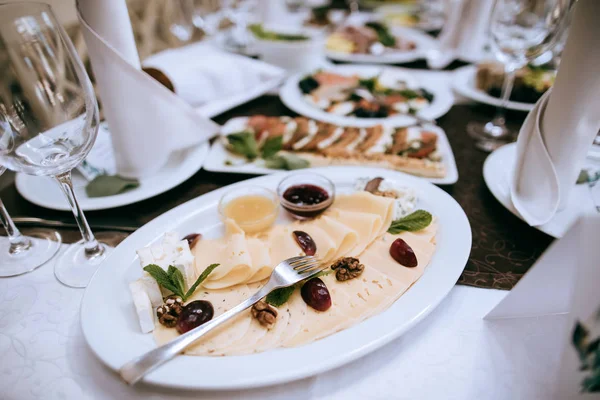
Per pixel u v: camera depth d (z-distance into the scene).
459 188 0.56
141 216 0.52
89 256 0.46
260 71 0.80
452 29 0.95
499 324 0.39
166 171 0.59
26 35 0.39
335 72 0.88
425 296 0.39
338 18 1.31
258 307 0.38
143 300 0.38
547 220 0.47
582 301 0.31
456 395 0.35
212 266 0.41
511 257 0.46
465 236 0.45
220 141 0.65
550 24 0.62
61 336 0.39
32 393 0.35
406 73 0.87
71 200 0.44
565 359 0.32
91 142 0.44
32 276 0.45
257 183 0.54
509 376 0.36
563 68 0.44
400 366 0.36
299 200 0.52
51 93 0.41
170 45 1.19
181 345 0.35
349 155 0.61
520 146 0.49
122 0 0.50
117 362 0.34
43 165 0.40
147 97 0.54
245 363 0.34
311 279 0.41
